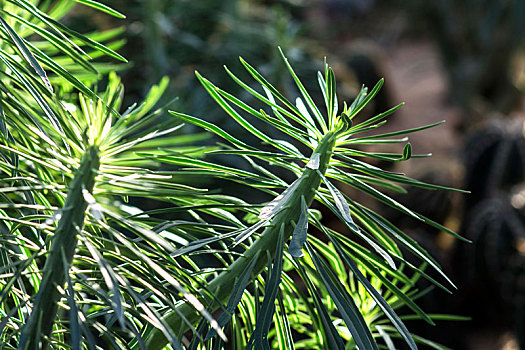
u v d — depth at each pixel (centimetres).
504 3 803
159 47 302
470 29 832
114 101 76
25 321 72
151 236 66
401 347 199
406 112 883
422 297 307
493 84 835
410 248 75
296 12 553
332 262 91
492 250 374
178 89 296
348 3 1138
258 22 421
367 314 99
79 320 66
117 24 308
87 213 72
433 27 861
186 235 79
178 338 75
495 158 406
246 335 89
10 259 79
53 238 71
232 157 274
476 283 384
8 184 84
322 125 79
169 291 73
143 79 311
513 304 366
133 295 67
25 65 82
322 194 77
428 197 390
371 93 76
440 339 317
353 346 94
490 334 389
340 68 400
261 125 288
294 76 78
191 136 91
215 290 77
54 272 69
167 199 81
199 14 353
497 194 395
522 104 866
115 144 76
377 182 82
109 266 67
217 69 326
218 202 81
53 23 73
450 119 858
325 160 77
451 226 412
